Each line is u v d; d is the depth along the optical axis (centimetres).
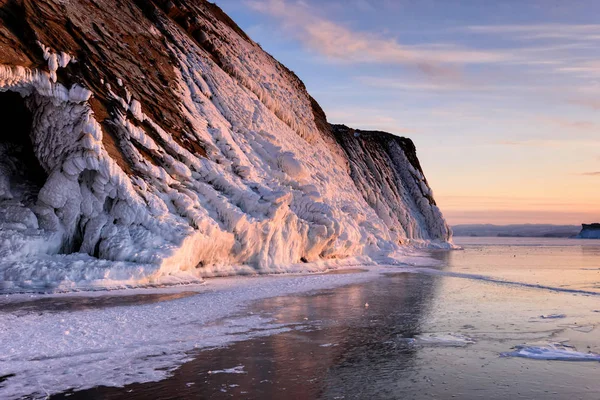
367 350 930
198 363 823
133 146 1875
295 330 1088
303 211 2612
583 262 3522
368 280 2125
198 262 1908
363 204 4056
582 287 1952
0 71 1599
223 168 2305
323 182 3247
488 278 2238
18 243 1566
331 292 1706
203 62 2927
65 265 1534
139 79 2184
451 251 5184
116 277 1558
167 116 2192
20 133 1911
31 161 1872
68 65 1834
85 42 1973
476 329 1127
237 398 668
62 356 837
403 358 880
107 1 2384
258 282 1880
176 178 2003
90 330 1004
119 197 1720
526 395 707
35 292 1428
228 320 1166
